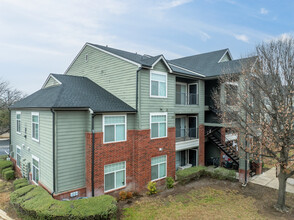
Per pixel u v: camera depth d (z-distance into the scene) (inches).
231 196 425.1
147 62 495.8
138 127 467.2
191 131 672.4
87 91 486.3
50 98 417.4
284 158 341.7
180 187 488.7
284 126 326.3
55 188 367.2
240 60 494.3
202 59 812.6
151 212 354.3
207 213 346.3
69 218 287.0
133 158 478.9
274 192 448.1
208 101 686.5
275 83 339.0
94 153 403.9
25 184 430.3
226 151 613.0
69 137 387.2
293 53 337.7
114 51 580.1
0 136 1491.1
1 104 1428.4
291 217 335.0
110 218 311.0
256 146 386.9
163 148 524.1
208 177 559.5
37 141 438.3
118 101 488.4
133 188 477.7
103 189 420.8
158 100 510.0
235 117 414.6
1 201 389.7
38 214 293.4
